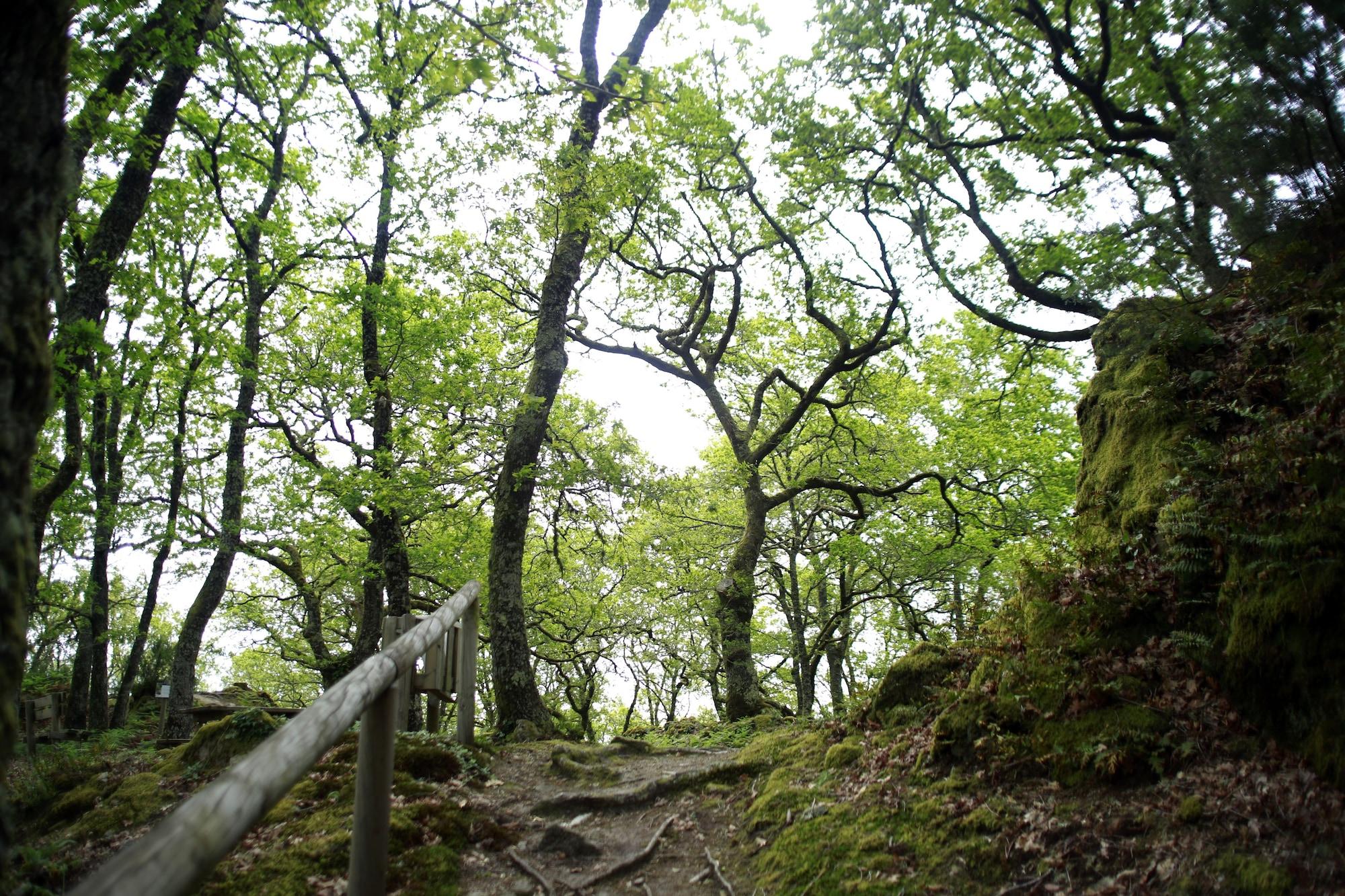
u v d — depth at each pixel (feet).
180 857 5.33
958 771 14.97
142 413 48.85
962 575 65.82
